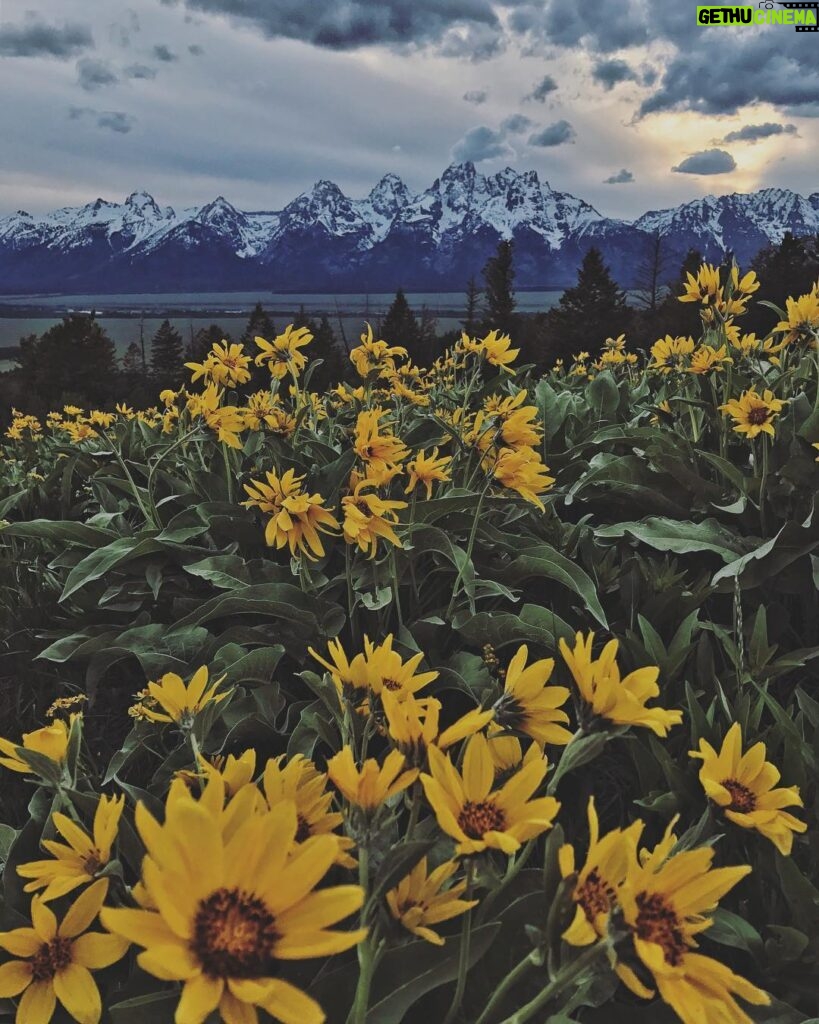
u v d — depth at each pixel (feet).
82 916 2.98
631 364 17.71
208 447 10.63
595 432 11.06
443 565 7.81
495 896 3.43
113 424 16.12
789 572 7.48
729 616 7.72
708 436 10.19
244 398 10.28
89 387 163.22
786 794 3.46
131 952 4.01
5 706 7.86
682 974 2.26
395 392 11.05
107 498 10.34
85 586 8.59
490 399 10.40
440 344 161.27
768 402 7.66
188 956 1.98
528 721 3.17
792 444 8.46
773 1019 3.85
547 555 7.29
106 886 3.01
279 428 8.96
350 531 5.77
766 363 10.18
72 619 8.48
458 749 4.56
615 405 12.41
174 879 2.00
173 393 10.34
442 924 3.53
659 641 5.92
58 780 3.61
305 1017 1.96
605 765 5.84
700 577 7.80
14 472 16.38
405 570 7.88
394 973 3.38
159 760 6.70
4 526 8.92
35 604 9.24
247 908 2.04
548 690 3.16
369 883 2.72
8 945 2.92
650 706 5.63
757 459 8.82
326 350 131.03
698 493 8.66
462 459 8.28
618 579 7.76
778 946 4.00
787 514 8.09
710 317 10.38
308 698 7.14
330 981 3.38
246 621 7.93
